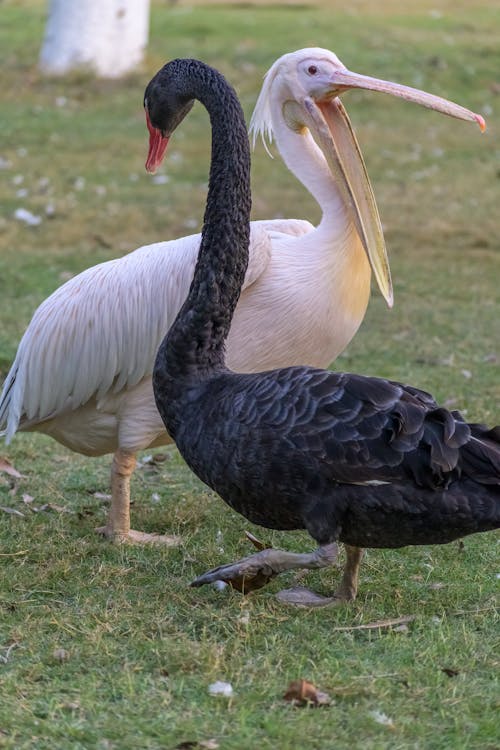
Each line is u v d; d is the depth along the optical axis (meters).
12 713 6.72
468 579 8.90
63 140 28.05
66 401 9.77
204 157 27.12
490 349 15.88
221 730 6.59
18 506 10.53
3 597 8.40
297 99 10.05
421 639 7.74
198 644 7.55
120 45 33.22
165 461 12.12
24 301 17.34
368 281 9.95
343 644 7.66
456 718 6.72
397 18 41.91
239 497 7.85
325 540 7.61
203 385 8.09
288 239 9.76
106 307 9.54
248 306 9.40
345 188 9.84
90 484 11.31
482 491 7.34
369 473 7.36
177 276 9.45
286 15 42.12
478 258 20.44
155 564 9.08
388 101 32.22
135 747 6.41
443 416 7.29
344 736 6.54
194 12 42.84
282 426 7.51
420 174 26.06
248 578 8.07
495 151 28.19
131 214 22.28
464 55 35.44
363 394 7.48
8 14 43.62
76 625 7.91
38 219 21.77
